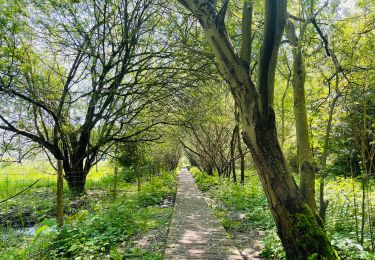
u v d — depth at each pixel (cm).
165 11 1041
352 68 520
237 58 437
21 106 1237
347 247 470
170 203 1252
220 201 1259
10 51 976
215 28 440
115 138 1410
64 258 519
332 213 690
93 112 1297
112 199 1095
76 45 1145
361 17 565
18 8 876
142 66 1195
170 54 1081
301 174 477
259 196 1127
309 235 395
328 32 550
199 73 1112
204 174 2434
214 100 1391
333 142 750
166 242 627
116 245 599
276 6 397
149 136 1570
